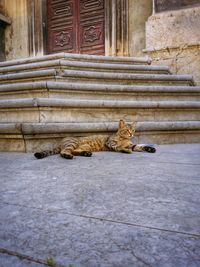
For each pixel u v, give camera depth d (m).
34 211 1.74
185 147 4.79
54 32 10.38
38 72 5.96
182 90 6.14
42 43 10.37
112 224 1.52
